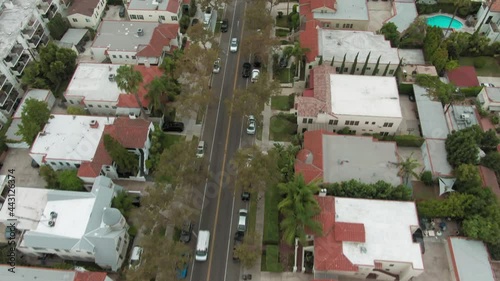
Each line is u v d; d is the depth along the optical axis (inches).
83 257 3021.7
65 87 4210.1
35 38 4306.1
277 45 4126.5
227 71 4323.3
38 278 2719.0
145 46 4232.3
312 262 2982.3
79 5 4650.6
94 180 3312.0
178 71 3890.3
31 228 2989.7
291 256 3068.4
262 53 4052.7
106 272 3006.9
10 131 3740.2
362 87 3740.2
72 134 3555.6
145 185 3486.7
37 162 3535.9
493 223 2913.4
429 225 3171.8
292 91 4146.2
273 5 4995.1
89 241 2886.3
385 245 2805.1
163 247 2709.2
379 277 2910.9
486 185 3218.5
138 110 3818.9
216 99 4072.3
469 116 3710.6
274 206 3287.4
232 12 4943.4
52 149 3457.2
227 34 4692.4
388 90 3715.6
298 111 3587.6
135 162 3417.8
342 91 3713.1
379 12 4911.4
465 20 4719.5
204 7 4618.6
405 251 2773.1
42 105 3590.1
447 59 4092.0
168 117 3919.8
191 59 3887.8
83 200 3088.1
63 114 3700.8
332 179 3228.3
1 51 3905.0
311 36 4178.2
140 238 3169.3
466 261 2881.4
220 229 3230.8
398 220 2920.8
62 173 3309.5
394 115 3526.1
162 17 4638.3
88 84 3971.5
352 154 3376.0
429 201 3152.1
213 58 3868.1
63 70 4084.6
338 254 2780.5
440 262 3021.7
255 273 2999.5
